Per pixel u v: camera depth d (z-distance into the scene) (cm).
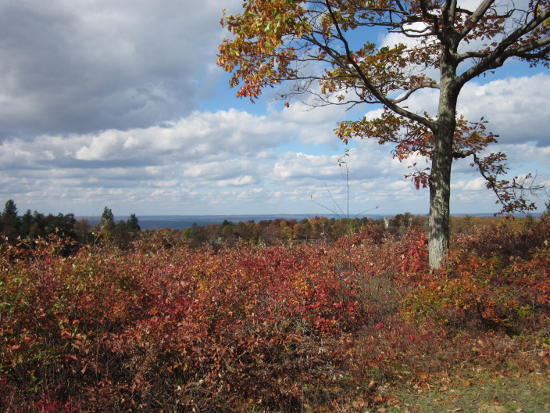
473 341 609
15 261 613
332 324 684
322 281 779
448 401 461
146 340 486
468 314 662
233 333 521
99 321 525
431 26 909
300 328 641
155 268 816
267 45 725
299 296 704
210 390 476
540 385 456
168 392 488
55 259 646
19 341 456
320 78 952
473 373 527
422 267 950
